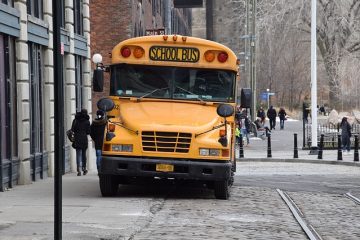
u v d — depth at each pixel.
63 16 27.73
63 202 16.91
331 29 75.69
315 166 33.81
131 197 18.34
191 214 15.33
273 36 83.38
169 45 18.69
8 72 20.50
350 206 17.88
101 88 18.69
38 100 24.00
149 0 58.94
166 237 12.27
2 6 19.38
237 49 141.12
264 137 58.56
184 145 17.23
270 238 12.52
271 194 20.20
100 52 47.94
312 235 12.84
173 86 18.58
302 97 120.44
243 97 19.34
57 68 9.74
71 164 28.81
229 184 19.16
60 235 9.92
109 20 47.84
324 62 80.44
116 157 17.27
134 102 18.50
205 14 161.50
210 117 18.00
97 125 24.45
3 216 14.24
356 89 77.88
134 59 18.66
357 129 49.22
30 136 22.73
